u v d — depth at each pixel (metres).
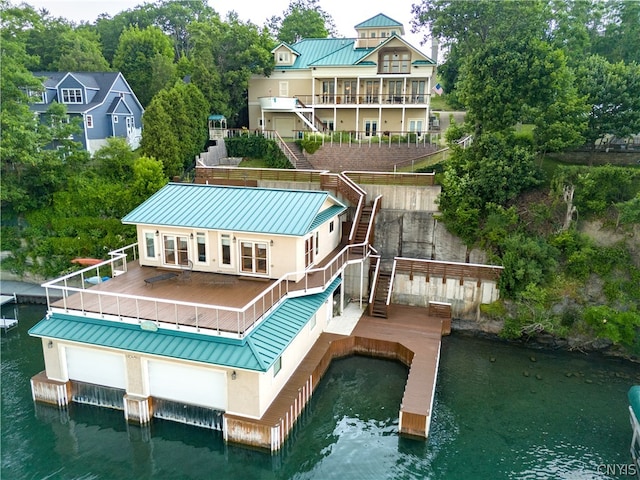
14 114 33.19
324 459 16.50
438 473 15.86
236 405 16.66
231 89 47.25
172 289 20.69
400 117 45.97
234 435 16.53
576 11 42.94
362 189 30.52
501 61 28.58
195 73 44.31
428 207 29.45
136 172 33.69
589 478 15.68
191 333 17.11
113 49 66.62
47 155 33.97
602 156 32.22
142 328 17.66
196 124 40.62
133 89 53.47
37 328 18.53
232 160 41.19
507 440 17.53
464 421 18.62
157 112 36.19
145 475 15.77
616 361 23.62
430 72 44.22
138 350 16.88
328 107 46.03
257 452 16.36
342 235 29.58
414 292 27.78
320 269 21.42
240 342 16.56
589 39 40.94
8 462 16.12
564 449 17.08
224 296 19.92
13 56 34.66
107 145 42.75
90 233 32.88
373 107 44.84
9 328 26.34
